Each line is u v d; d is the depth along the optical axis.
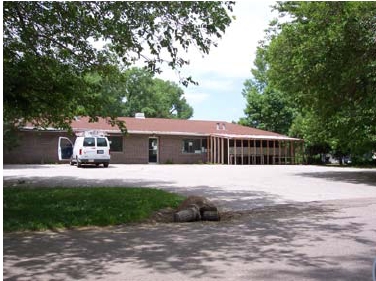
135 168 27.84
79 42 11.75
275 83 24.03
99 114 13.88
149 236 8.10
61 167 27.91
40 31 11.20
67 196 12.24
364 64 17.62
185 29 10.30
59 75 12.91
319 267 5.99
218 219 9.89
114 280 5.43
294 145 40.38
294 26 21.34
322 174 23.62
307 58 18.77
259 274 5.66
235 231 8.55
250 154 39.16
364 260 6.35
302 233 8.30
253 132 42.81
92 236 8.09
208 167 30.58
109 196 12.28
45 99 13.19
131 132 35.88
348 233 8.29
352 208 11.48
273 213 10.77
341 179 20.39
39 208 10.31
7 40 11.25
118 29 10.23
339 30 17.39
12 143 27.25
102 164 30.48
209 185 16.88
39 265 6.11
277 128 49.84
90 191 13.41
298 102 22.45
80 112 14.10
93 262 6.26
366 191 15.50
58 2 10.16
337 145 27.06
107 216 9.52
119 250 6.98
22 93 12.58
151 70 11.07
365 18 17.33
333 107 20.39
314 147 40.44
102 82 14.59
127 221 9.56
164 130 37.78
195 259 6.41
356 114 19.55
